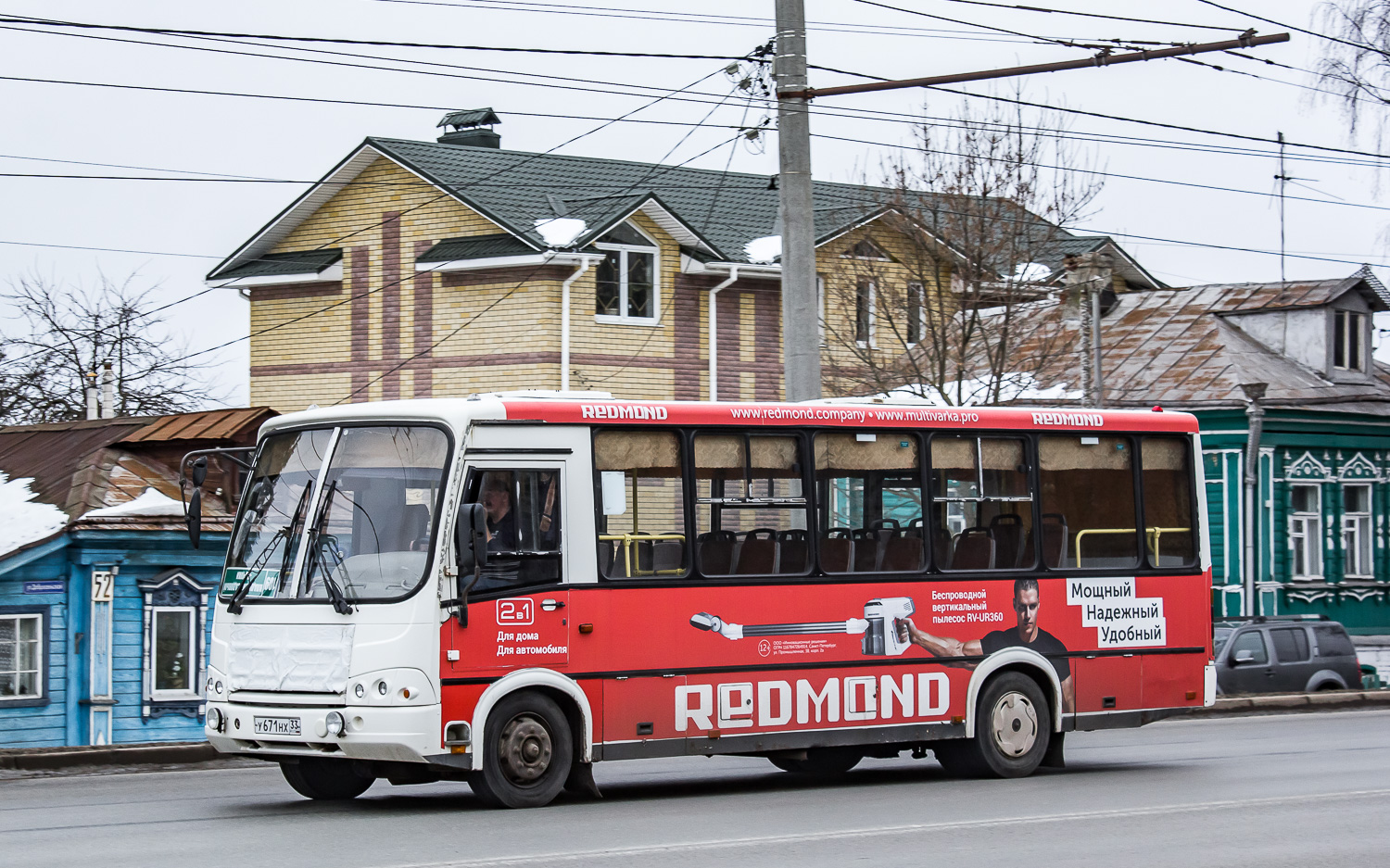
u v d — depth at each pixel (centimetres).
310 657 1215
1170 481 1641
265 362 3412
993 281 2720
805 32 1850
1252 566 3203
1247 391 3166
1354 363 3484
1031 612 1534
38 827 1155
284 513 1273
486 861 979
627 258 3189
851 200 3147
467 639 1223
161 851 1023
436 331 3188
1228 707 2398
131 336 4359
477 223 3169
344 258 3322
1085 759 1723
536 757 1259
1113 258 3866
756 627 1377
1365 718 2300
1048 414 1573
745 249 3334
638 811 1249
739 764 1741
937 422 1504
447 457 1232
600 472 1311
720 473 1380
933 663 1474
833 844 1066
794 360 1834
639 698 1311
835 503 1441
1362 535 3406
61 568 2045
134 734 2067
